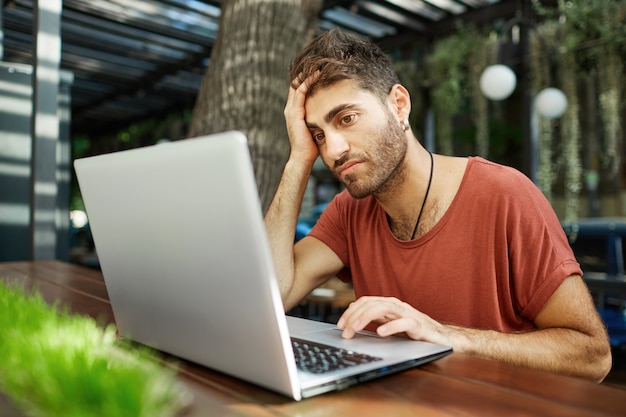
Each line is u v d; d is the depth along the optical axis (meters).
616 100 3.55
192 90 7.23
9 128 3.41
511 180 1.16
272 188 2.22
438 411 0.64
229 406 0.66
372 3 4.25
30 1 4.36
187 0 4.35
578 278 1.08
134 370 0.54
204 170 0.65
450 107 4.37
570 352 0.99
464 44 4.22
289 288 1.35
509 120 5.76
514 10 4.07
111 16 4.65
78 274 1.90
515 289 1.14
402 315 0.93
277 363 0.67
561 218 4.68
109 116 9.08
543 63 3.86
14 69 3.42
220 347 0.74
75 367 0.53
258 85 2.23
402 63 4.69
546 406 0.65
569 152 3.85
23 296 0.88
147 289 0.83
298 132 1.32
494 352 0.94
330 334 0.99
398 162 1.15
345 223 1.39
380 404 0.66
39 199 2.79
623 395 0.69
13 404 0.61
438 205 1.21
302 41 2.36
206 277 0.71
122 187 0.79
